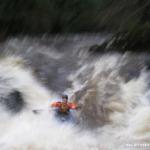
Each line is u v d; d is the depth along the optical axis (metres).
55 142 18.08
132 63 27.03
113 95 22.08
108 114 20.45
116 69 25.80
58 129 19.11
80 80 24.31
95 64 26.95
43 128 19.12
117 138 18.58
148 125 19.42
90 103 21.30
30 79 24.08
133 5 32.94
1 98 21.36
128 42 29.41
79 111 20.28
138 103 21.47
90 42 33.06
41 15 34.91
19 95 21.94
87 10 36.59
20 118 19.91
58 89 23.19
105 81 23.86
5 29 33.91
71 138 18.50
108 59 28.02
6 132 18.73
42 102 21.70
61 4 35.75
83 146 17.94
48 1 35.09
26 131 18.83
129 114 20.47
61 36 35.16
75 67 26.45
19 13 34.16
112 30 35.09
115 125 19.58
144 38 28.94
